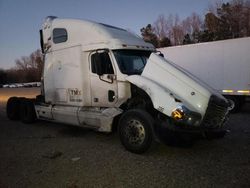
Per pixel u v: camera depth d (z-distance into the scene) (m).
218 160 5.66
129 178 4.77
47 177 4.83
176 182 4.60
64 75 8.23
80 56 7.62
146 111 6.14
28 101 9.92
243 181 4.61
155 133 5.79
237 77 12.10
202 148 6.47
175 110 5.56
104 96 7.17
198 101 5.77
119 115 6.63
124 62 6.91
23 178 4.80
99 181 4.66
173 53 14.45
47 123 9.94
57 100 8.62
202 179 4.71
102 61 7.05
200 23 57.88
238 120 10.12
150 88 6.01
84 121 7.48
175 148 6.43
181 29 60.03
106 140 7.29
